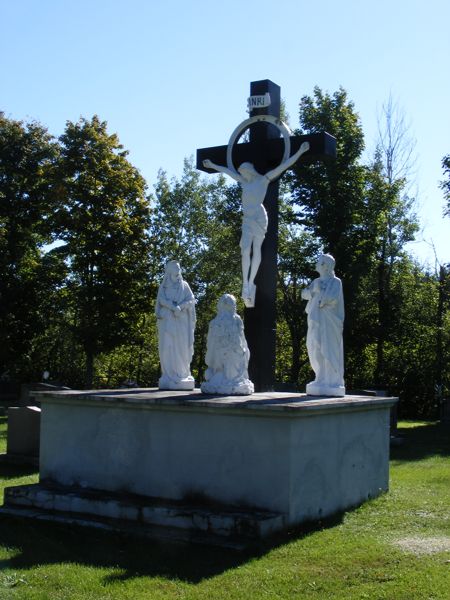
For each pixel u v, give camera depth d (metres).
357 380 38.00
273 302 13.77
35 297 36.66
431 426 29.69
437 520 11.00
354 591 7.82
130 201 35.47
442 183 33.12
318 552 9.15
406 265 38.97
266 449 10.44
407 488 13.93
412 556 8.94
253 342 13.52
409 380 37.09
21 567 8.90
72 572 8.63
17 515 11.15
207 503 10.87
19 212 37.75
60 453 12.45
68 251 34.47
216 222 42.91
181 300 13.27
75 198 33.81
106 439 11.97
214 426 10.91
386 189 35.78
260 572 8.48
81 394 12.18
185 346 13.32
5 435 21.78
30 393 12.71
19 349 37.59
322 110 34.56
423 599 7.51
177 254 41.84
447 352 36.97
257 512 10.27
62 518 10.91
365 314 36.12
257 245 13.45
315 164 34.06
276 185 13.95
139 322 36.75
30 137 38.41
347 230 34.47
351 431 12.08
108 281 34.16
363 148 34.44
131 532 10.14
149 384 43.72
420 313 37.59
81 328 33.88
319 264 12.73
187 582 8.25
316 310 12.62
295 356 37.38
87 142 34.72
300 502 10.48
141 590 8.02
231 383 11.98
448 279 36.66
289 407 10.05
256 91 14.09
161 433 11.41
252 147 14.02
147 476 11.48
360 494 12.33
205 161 14.40
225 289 42.41
